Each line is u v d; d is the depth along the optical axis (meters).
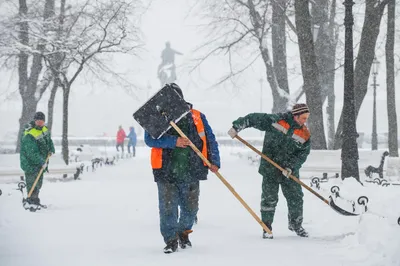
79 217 16.06
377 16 30.28
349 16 20.31
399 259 8.91
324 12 42.59
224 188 25.20
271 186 12.55
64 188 26.20
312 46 30.92
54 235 12.80
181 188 10.98
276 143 12.43
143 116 10.65
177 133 10.93
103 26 40.06
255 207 18.38
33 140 18.33
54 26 39.19
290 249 10.80
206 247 11.12
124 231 13.44
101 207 18.73
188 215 11.04
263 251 10.62
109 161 48.66
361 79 30.75
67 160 34.94
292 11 41.19
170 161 10.75
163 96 10.68
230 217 15.94
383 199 13.31
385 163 30.94
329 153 28.48
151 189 25.52
